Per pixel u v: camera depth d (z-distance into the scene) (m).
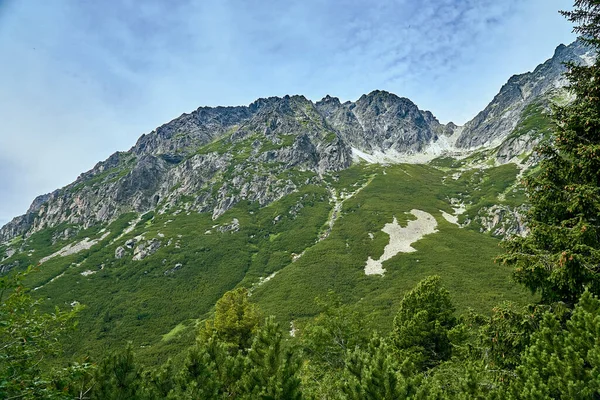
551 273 11.72
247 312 36.97
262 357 10.85
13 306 7.78
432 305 28.75
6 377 7.00
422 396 8.52
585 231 11.30
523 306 13.52
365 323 29.80
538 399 7.86
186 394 9.02
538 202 13.97
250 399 9.48
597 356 7.57
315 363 25.86
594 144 12.13
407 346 27.14
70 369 7.90
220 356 11.09
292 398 8.95
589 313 8.62
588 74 13.16
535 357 9.23
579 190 11.80
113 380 8.59
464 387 10.20
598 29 12.84
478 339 14.30
